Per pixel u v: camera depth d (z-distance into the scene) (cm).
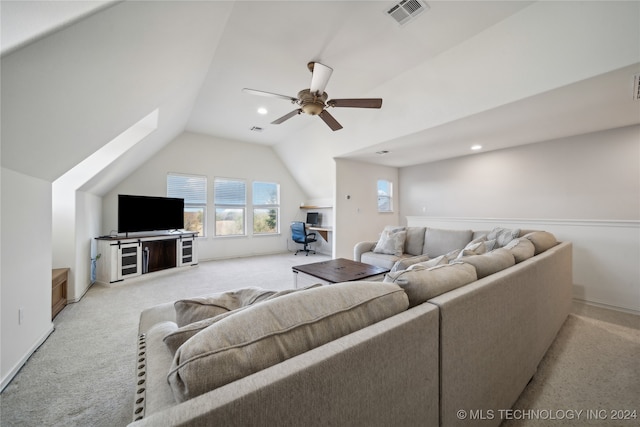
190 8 167
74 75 136
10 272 164
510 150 413
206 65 282
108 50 142
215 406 45
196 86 322
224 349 57
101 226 441
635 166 302
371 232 540
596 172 329
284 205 685
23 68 106
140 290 349
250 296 111
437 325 88
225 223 593
